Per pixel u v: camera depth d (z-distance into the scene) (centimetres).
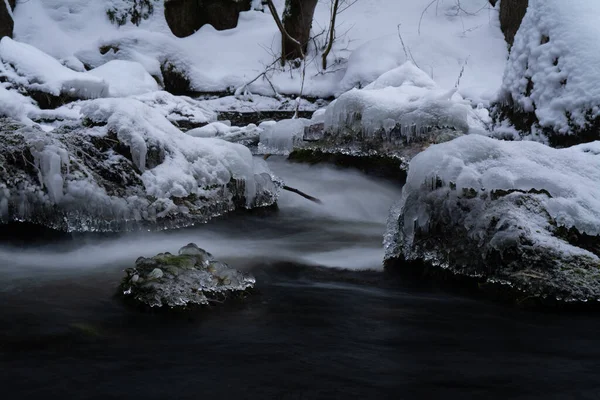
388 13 1814
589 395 326
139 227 618
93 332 389
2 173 606
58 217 605
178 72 1636
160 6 1872
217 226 659
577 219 492
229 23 1836
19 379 324
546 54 851
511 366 360
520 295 466
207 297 445
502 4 1641
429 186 538
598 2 854
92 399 305
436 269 522
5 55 1159
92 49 1638
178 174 656
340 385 329
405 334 407
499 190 516
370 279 529
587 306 453
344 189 820
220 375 335
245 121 1505
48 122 1065
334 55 1678
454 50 1584
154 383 324
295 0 1664
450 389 329
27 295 454
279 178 817
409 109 853
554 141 815
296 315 434
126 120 655
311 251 611
